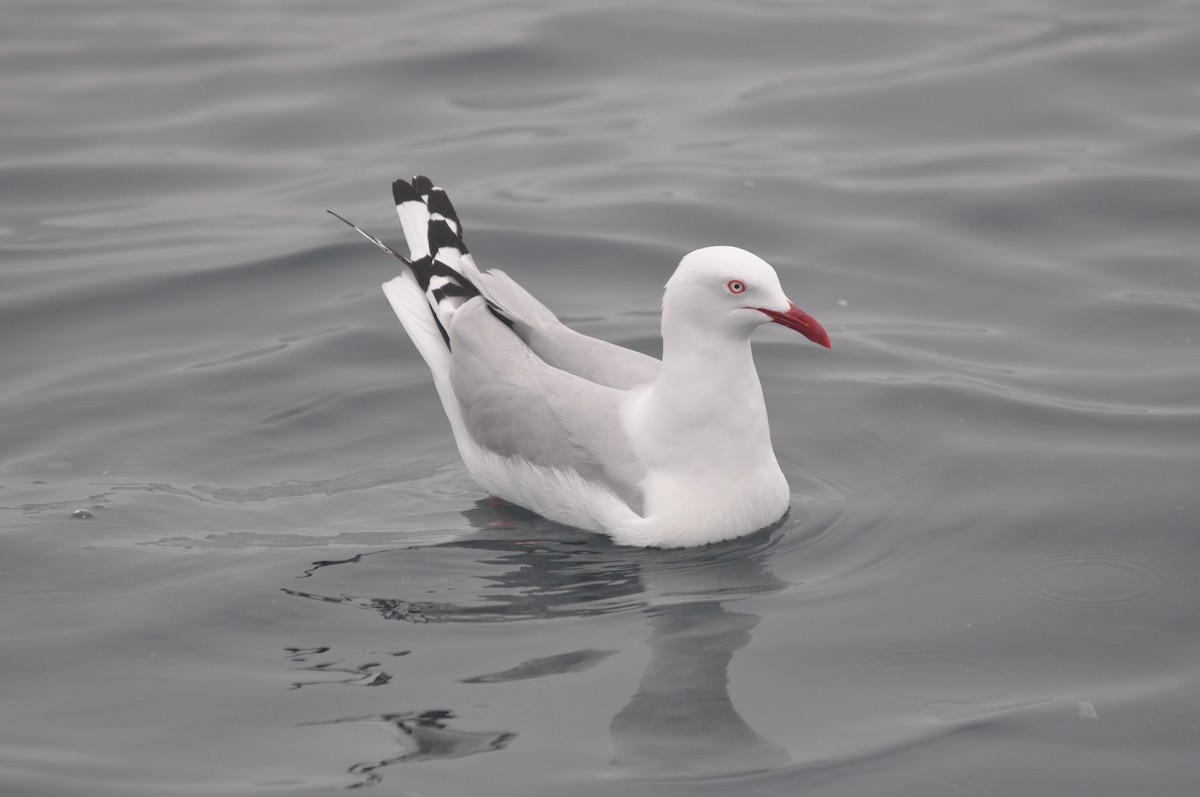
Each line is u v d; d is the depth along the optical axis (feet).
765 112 69.10
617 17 78.74
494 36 76.84
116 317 54.03
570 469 41.47
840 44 75.51
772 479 40.98
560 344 43.78
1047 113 67.72
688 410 40.01
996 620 35.73
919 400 47.62
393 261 57.93
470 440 43.55
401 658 34.68
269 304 55.16
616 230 59.57
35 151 66.74
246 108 70.69
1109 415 46.01
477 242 58.59
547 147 66.64
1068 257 57.31
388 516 42.45
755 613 36.60
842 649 34.71
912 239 58.65
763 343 52.24
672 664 34.17
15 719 32.50
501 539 41.22
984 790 29.58
